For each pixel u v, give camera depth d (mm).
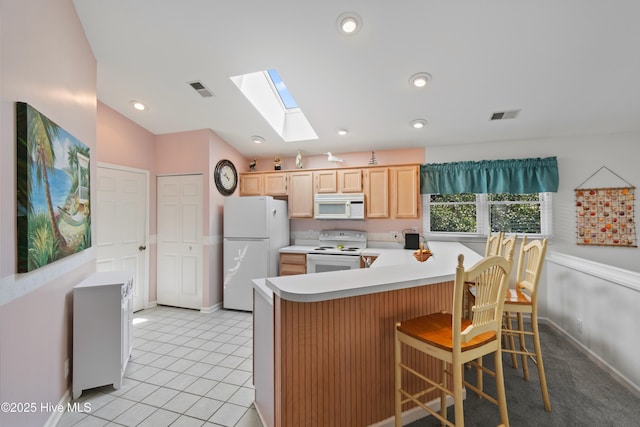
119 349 2096
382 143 3947
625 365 2109
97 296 2045
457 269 1276
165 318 3553
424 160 3971
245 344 2846
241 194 4473
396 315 1717
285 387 1435
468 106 2947
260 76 3355
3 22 1263
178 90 2975
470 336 1356
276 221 4051
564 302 2996
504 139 3607
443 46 2203
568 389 2047
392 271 1777
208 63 2545
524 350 2301
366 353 1627
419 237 3787
